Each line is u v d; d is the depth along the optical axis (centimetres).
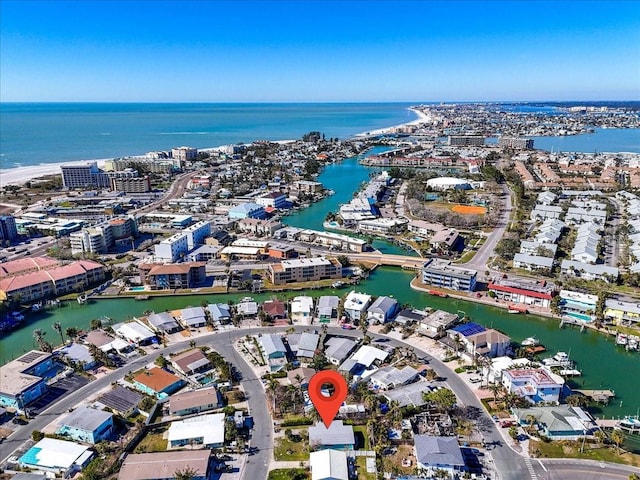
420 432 11550
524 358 14525
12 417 12131
